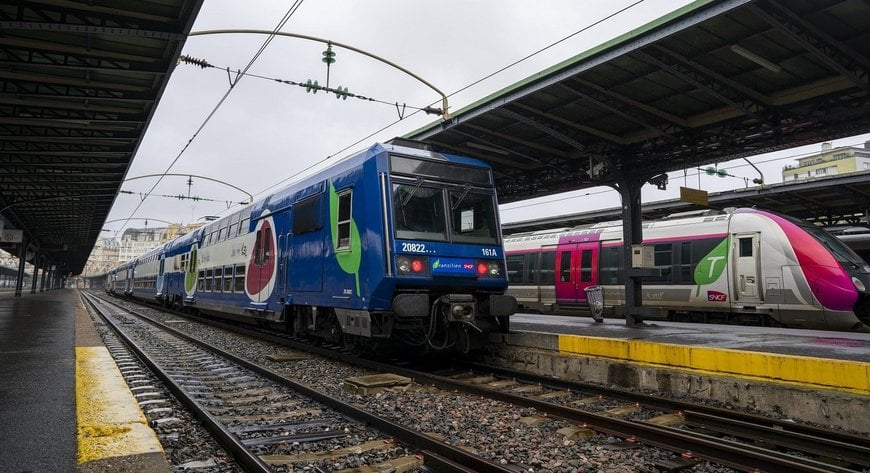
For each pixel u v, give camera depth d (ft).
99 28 31.32
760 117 33.83
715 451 16.55
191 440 17.94
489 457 16.79
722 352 24.84
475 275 31.83
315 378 29.94
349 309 31.91
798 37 25.59
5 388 24.09
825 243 44.73
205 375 31.04
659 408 23.48
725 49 28.30
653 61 28.99
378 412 22.36
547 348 32.71
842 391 20.86
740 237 47.70
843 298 41.83
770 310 45.34
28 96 46.24
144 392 25.21
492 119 38.83
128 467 13.60
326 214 35.45
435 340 32.94
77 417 18.47
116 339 47.98
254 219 49.49
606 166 40.32
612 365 29.07
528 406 22.70
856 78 27.37
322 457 16.55
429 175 31.99
